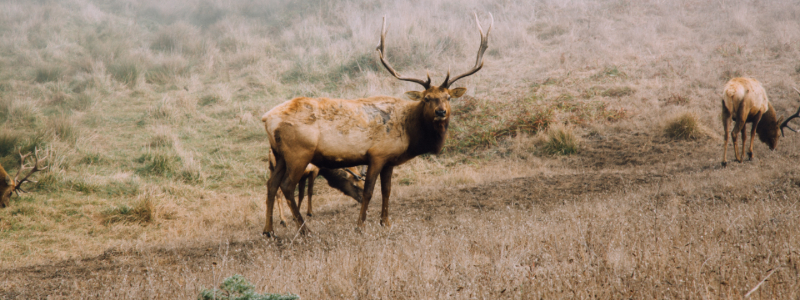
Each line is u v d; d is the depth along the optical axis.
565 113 43.38
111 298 12.28
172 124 47.91
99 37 68.94
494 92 49.25
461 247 14.10
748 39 55.09
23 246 25.58
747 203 18.56
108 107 52.06
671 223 14.62
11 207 30.45
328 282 11.88
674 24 62.03
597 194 25.08
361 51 60.28
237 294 9.83
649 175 29.25
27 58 61.03
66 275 16.22
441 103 19.69
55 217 29.84
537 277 10.66
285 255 16.80
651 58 52.97
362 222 20.50
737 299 9.00
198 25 78.06
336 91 53.94
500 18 69.00
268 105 51.81
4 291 14.52
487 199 26.64
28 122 46.00
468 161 38.94
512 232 15.64
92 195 33.41
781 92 42.88
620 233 13.69
